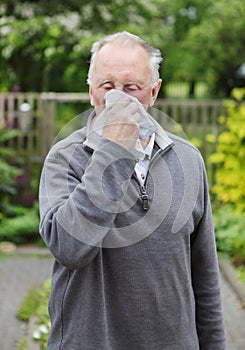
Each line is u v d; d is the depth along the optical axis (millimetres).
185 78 18141
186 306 2031
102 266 1905
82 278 1894
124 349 1946
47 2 12281
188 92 20906
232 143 8398
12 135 9023
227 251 7160
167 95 20500
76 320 1903
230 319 5223
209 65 16797
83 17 12203
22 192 9055
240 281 6180
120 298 1927
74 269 1831
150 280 1935
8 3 12195
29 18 12180
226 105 8906
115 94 1889
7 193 8797
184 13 16578
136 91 1953
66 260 1792
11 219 8344
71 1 12219
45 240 1854
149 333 1948
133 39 1994
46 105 9328
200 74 16984
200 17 16547
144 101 1979
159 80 2064
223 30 15984
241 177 8273
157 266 1945
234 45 16297
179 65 16297
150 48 2021
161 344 1967
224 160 8422
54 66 13508
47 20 11758
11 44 11727
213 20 15906
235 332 4926
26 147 9844
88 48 11406
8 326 5062
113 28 12242
